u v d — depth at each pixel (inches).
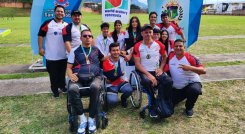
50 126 187.5
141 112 194.9
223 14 2021.4
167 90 184.2
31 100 233.3
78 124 182.9
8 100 233.5
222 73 300.4
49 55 228.5
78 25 223.3
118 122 190.9
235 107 211.8
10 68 347.3
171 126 183.8
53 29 224.5
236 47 467.5
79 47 184.5
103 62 198.8
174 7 332.2
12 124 191.3
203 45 499.8
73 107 169.9
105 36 259.1
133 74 202.2
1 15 1900.8
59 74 240.2
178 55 191.3
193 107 211.0
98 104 175.8
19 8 2335.1
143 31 199.2
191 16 333.1
